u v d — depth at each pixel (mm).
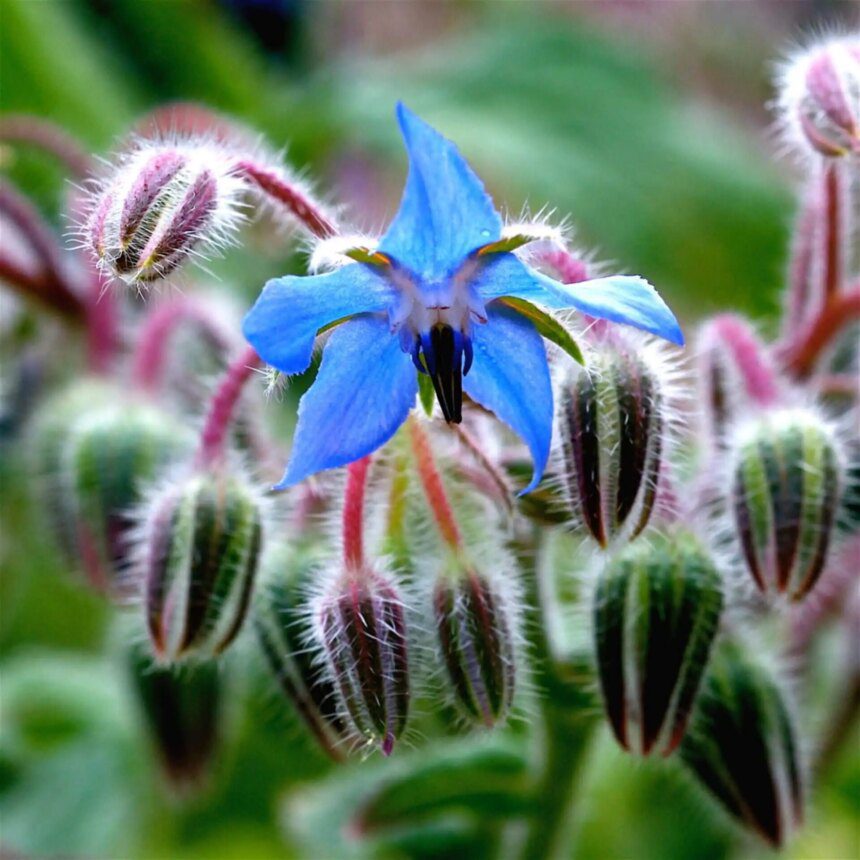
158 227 128
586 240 250
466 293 125
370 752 131
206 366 168
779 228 259
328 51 349
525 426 125
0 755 201
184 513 139
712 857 193
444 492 136
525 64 265
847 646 171
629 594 137
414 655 133
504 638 133
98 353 176
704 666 138
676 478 143
